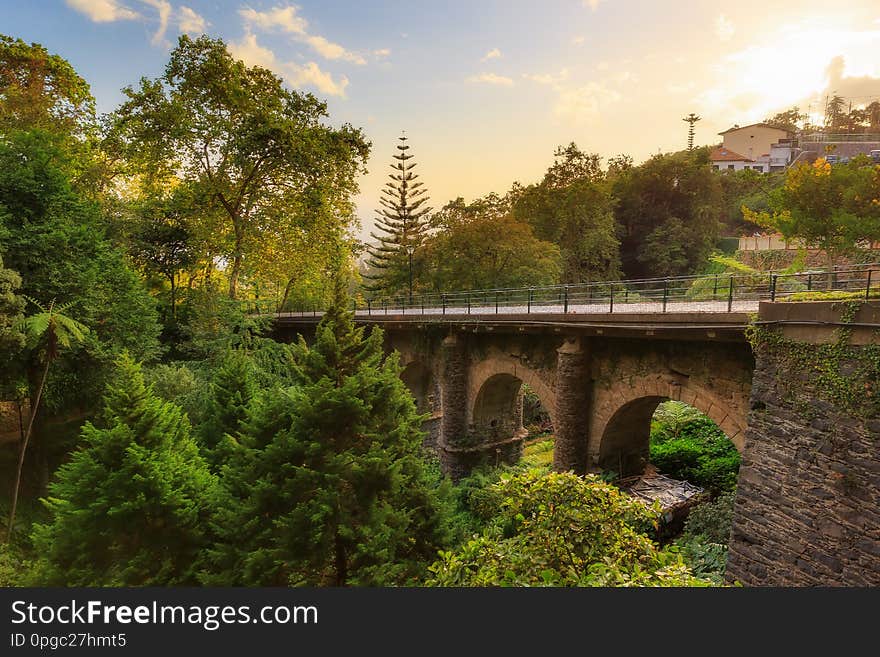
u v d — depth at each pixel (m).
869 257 24.41
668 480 17.00
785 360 8.39
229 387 17.11
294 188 31.86
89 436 10.98
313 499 9.59
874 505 7.17
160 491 10.46
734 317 9.75
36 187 18.39
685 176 48.88
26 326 15.04
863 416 7.30
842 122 78.25
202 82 29.36
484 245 37.25
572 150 45.50
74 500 10.55
